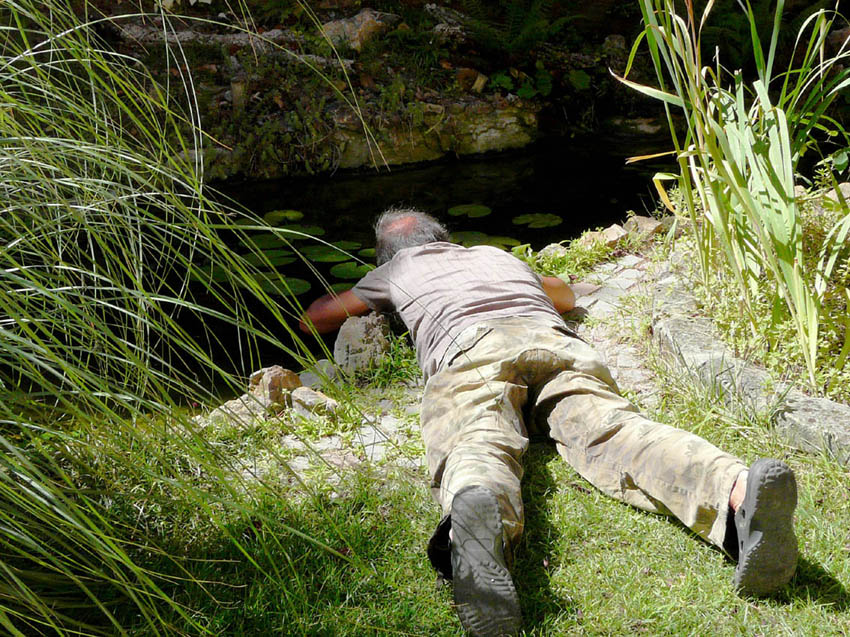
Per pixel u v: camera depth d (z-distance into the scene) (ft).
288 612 6.48
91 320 5.05
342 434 9.06
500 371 8.27
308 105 24.70
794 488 6.08
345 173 24.68
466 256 9.93
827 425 8.20
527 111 26.99
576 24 31.76
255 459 8.50
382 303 10.79
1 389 5.46
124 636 5.00
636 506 7.52
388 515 7.75
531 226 18.90
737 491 6.58
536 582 6.85
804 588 6.67
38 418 6.06
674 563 7.01
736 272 9.27
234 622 6.44
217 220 19.43
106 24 24.80
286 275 16.14
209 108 23.86
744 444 8.52
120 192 5.44
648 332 10.93
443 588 6.81
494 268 9.64
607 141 27.17
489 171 24.25
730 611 6.48
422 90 26.45
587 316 11.64
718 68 10.07
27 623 6.07
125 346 5.29
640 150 25.90
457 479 6.92
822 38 10.10
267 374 9.80
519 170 24.16
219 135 23.68
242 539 7.23
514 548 6.87
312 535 7.35
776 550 6.29
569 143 27.04
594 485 7.77
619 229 14.33
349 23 27.37
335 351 10.82
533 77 28.68
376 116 25.02
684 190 10.19
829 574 6.80
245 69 25.31
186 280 5.57
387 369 10.48
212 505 7.54
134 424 5.73
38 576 6.05
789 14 31.60
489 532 6.18
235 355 13.07
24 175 5.28
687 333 10.05
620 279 12.89
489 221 19.39
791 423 8.42
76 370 4.76
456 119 25.85
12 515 5.65
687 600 6.60
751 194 9.53
